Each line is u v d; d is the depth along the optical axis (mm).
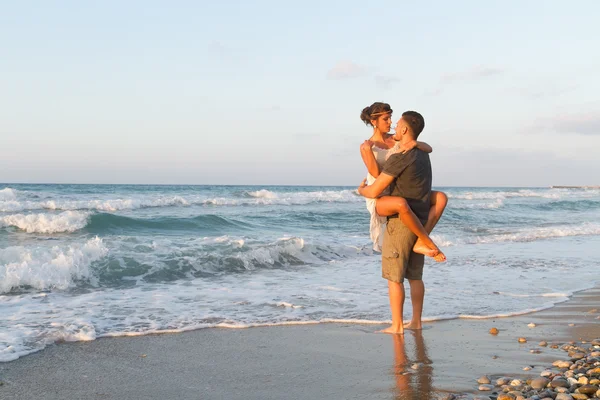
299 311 5801
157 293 6734
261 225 16031
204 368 3898
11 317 5332
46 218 12516
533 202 33375
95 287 7039
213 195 29844
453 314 5633
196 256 8750
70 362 4027
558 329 5035
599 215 25406
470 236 14703
